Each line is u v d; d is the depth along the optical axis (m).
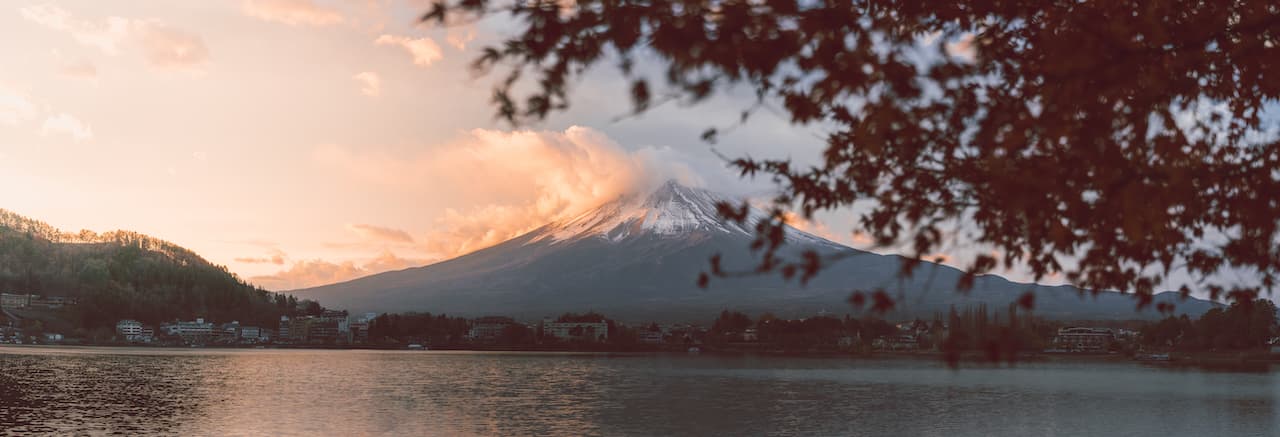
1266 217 5.51
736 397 89.44
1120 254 6.77
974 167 5.59
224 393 89.62
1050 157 5.06
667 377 128.12
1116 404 81.94
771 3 4.54
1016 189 4.84
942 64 4.78
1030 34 5.77
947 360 5.72
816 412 73.75
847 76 4.67
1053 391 98.62
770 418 68.75
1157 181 4.77
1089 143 4.58
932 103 5.03
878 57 4.73
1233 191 5.91
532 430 60.12
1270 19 5.05
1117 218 5.92
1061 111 4.59
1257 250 6.94
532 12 5.04
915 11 5.66
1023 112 4.76
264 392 91.62
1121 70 4.48
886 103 4.80
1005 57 5.71
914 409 76.50
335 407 75.19
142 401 78.62
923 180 5.83
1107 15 5.34
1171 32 5.14
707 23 4.56
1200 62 5.92
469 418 67.25
